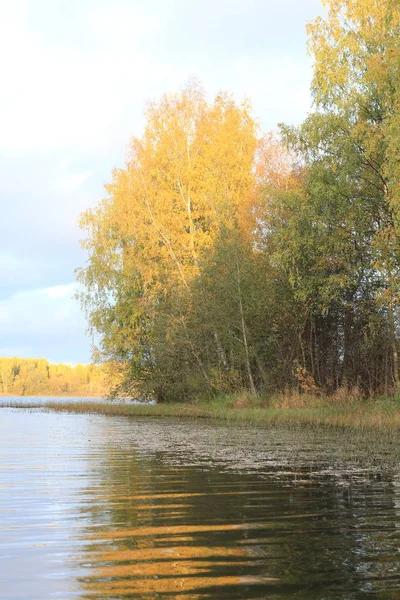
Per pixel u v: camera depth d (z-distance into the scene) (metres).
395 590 5.41
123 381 40.38
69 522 7.93
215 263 32.62
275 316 32.56
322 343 32.78
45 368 153.25
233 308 32.41
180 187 36.00
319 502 9.14
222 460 14.08
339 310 31.50
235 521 7.94
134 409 37.56
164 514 8.38
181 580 5.66
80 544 6.88
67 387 151.62
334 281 26.73
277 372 33.16
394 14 25.30
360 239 27.17
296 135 27.66
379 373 30.20
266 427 23.61
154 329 35.59
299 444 17.19
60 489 10.37
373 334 27.39
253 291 31.56
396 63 23.20
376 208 26.91
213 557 6.36
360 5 26.69
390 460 13.84
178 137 36.22
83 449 16.72
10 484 10.89
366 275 27.77
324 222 26.69
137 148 36.94
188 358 35.56
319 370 32.56
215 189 35.06
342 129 26.61
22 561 6.27
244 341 32.28
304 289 27.58
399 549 6.61
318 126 26.50
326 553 6.46
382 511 8.51
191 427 24.69
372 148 24.11
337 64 27.00
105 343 40.03
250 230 33.31
